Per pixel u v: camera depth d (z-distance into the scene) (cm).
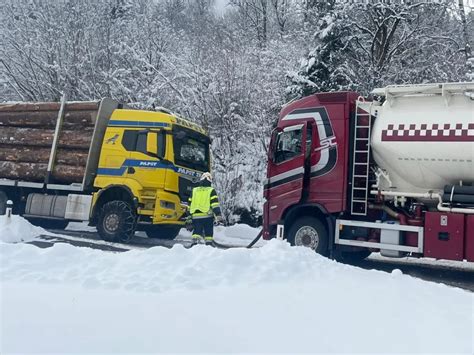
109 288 513
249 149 1870
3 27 2261
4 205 1396
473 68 1719
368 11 1792
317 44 1780
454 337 415
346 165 996
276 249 663
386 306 498
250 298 495
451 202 912
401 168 950
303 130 1034
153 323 411
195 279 546
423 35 1786
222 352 357
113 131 1223
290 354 360
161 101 1911
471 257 884
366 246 972
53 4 2278
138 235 1432
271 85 1908
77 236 1263
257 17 3012
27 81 2138
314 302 495
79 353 344
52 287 509
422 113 934
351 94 1019
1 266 566
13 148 1369
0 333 372
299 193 1025
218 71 1908
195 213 953
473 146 877
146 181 1173
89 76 2122
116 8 2545
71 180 1283
